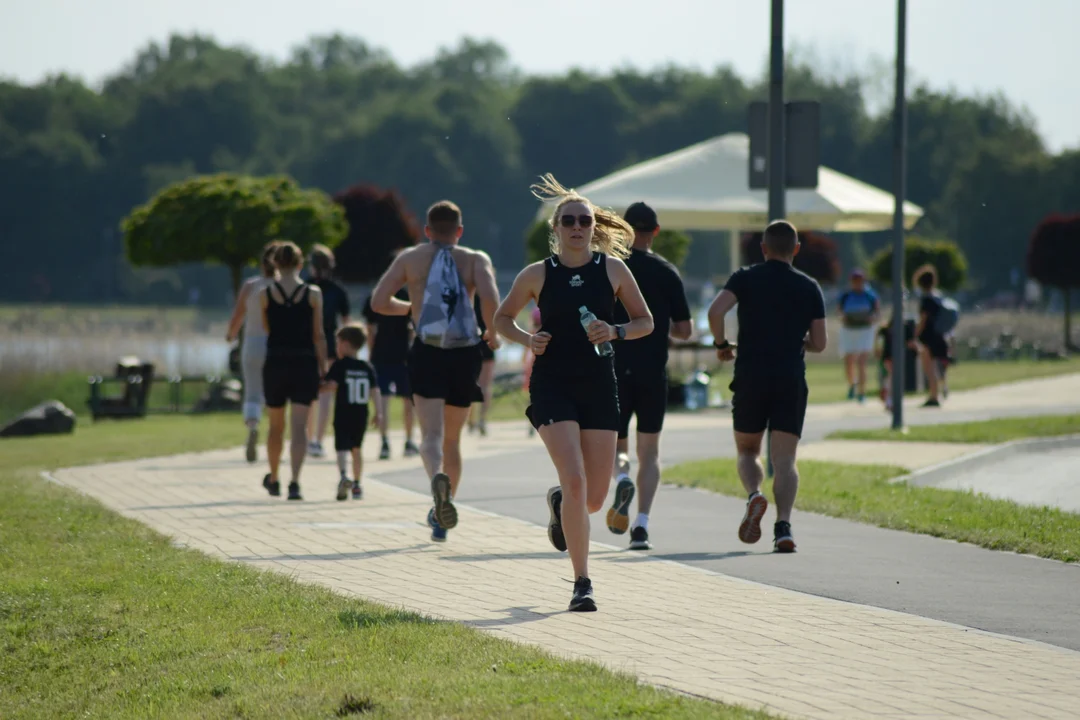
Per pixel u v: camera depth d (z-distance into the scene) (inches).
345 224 4033.0
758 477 1155.9
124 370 3105.3
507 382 2999.5
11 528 1208.8
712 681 700.0
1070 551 1109.7
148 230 3762.3
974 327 5856.3
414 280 1177.4
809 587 977.5
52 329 4510.3
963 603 924.0
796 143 1654.8
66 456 2003.0
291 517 1325.0
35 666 821.2
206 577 979.9
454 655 743.1
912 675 717.9
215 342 4458.7
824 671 724.7
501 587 967.0
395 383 1941.4
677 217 2871.6
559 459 895.7
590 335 890.1
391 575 1013.2
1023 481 1695.4
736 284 1157.7
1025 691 687.1
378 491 1545.3
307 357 1471.5
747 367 1149.7
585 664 714.2
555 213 915.4
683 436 2289.6
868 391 3270.2
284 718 665.6
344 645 777.6
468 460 1904.5
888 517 1296.8
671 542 1185.4
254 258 3767.2
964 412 2647.6
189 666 781.3
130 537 1164.5
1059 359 5118.1
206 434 2417.6
